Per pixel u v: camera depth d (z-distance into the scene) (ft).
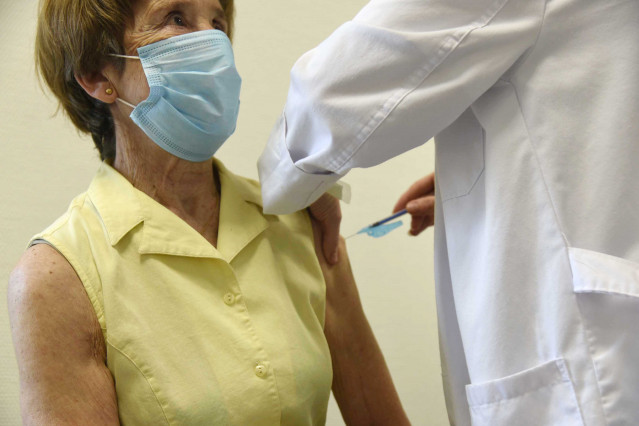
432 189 5.17
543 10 3.00
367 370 4.30
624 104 2.91
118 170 3.68
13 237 5.19
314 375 3.48
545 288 2.91
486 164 3.14
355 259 6.39
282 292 3.58
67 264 3.13
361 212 6.48
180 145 3.48
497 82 3.16
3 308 5.09
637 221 2.91
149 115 3.43
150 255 3.25
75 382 2.97
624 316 2.75
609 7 2.95
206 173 3.73
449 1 2.97
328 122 3.08
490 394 2.95
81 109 3.80
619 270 2.77
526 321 2.95
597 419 2.68
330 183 3.50
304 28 6.36
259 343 3.26
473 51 2.97
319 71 3.10
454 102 3.04
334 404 5.99
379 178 6.60
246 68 6.04
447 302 3.66
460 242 3.31
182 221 3.39
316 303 3.86
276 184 3.49
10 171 5.25
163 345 3.10
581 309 2.80
